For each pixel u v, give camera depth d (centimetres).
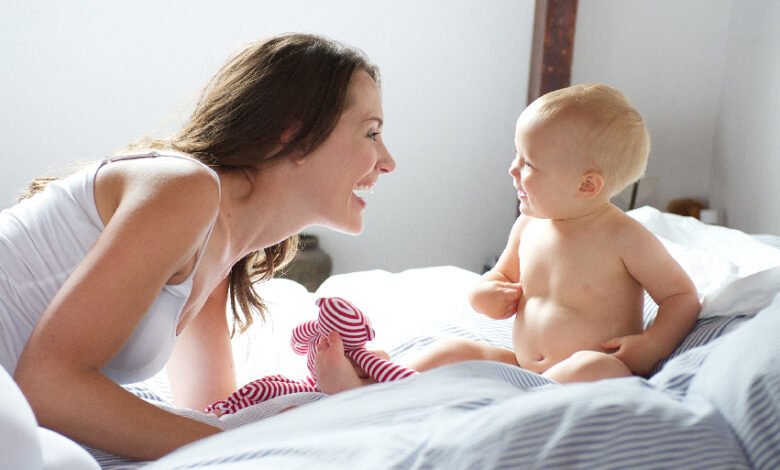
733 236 193
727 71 326
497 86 346
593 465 59
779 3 277
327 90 112
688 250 166
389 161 124
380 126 120
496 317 144
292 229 121
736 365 75
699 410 69
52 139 312
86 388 86
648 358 126
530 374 94
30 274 101
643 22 333
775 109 277
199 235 96
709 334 123
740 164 306
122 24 310
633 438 62
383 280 199
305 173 114
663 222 208
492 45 342
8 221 104
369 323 129
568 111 136
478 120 348
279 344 158
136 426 88
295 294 187
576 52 335
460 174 353
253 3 320
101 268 89
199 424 92
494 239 363
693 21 331
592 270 134
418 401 73
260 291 186
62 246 101
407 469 60
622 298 134
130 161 101
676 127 339
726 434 67
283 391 127
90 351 87
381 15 332
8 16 300
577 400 64
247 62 114
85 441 88
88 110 313
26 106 308
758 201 288
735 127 314
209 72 319
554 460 59
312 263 325
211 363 136
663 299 131
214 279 117
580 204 137
